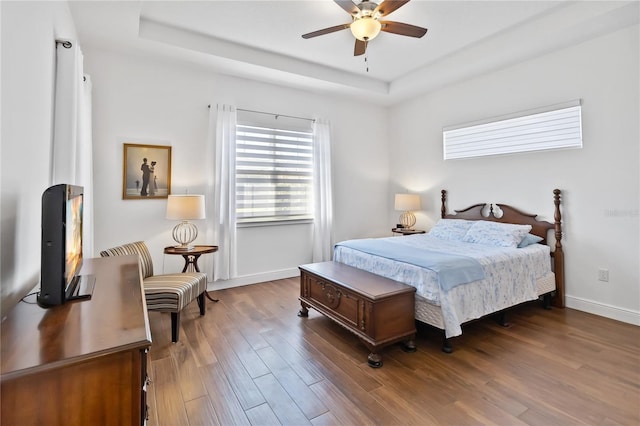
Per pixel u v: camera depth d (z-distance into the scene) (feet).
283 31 10.71
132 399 2.98
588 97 10.34
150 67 11.60
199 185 12.52
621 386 6.38
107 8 8.45
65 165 7.02
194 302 11.56
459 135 14.46
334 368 7.15
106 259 6.81
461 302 8.05
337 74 14.17
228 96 13.17
